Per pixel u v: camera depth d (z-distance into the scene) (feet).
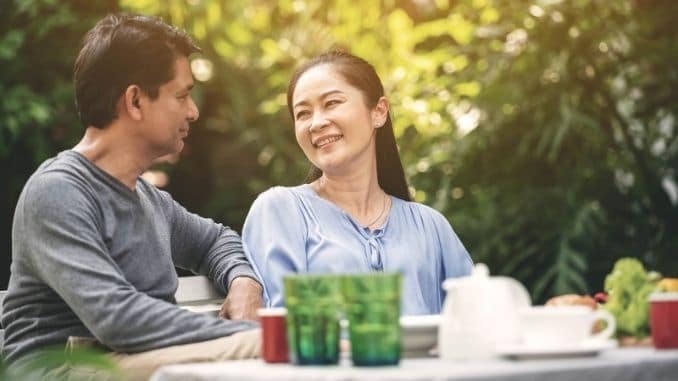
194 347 10.36
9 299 11.48
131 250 11.59
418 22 31.81
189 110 12.00
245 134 33.91
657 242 26.35
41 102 28.86
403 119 27.96
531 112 27.04
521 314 8.87
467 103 27.91
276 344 8.82
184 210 12.96
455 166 27.48
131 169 11.75
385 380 7.56
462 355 8.77
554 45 26.86
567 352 8.46
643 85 27.22
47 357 8.11
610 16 26.78
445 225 13.35
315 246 12.57
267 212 12.75
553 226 26.14
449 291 8.95
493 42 27.63
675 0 26.61
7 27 30.04
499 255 26.55
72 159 11.43
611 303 9.86
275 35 33.55
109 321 10.55
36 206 11.07
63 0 30.22
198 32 32.24
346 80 12.95
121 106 11.63
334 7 31.81
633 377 8.31
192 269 13.16
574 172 26.91
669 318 9.16
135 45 11.62
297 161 33.37
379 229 12.91
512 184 27.17
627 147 26.99
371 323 8.29
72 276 10.80
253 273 12.64
